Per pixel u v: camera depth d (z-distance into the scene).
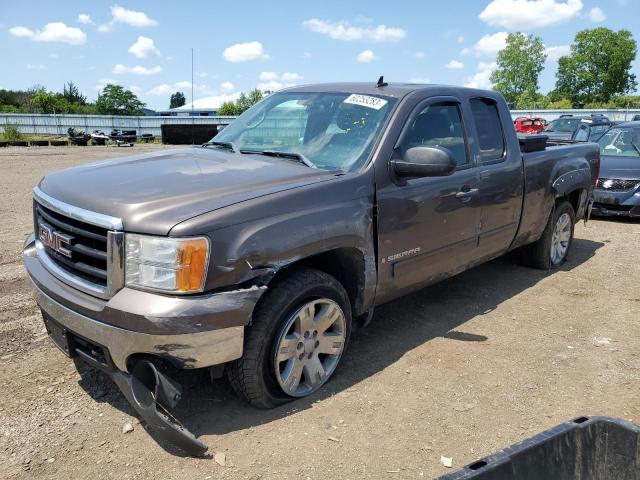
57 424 3.14
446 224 4.24
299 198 3.21
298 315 3.23
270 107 4.61
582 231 8.48
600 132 11.09
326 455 2.92
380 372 3.80
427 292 5.49
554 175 5.76
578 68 77.12
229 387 3.53
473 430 3.18
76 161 20.23
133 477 2.73
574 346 4.31
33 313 4.67
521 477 2.02
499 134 5.00
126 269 2.83
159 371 2.80
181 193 3.04
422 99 4.18
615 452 2.19
